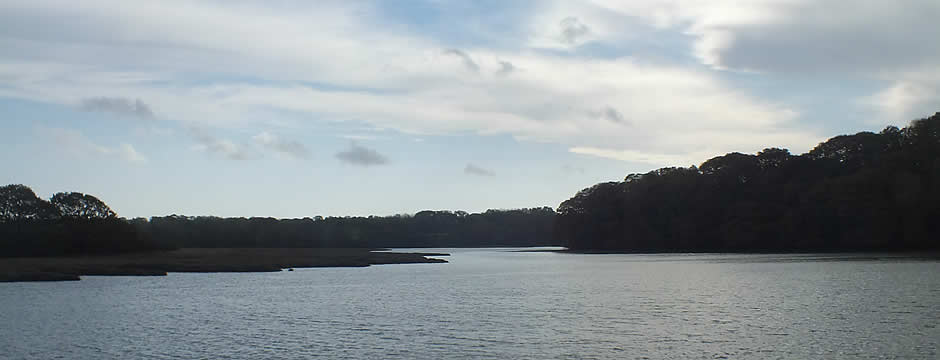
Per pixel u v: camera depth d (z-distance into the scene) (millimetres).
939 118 151875
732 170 189875
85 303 61031
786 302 55844
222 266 113062
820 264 106750
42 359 37000
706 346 38531
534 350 38219
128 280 88500
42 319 51031
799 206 169500
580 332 43656
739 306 54406
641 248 198125
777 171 182500
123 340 42219
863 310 50000
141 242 154250
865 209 153750
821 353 36062
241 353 38188
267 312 54688
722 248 183125
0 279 85312
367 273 104250
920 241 150000
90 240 140500
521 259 160875
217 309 56656
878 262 108688
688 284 75938
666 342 39875
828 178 169625
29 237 137500
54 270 99562
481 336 42688
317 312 54531
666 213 195500
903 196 144625
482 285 79750
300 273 104375
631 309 54375
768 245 173000
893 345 37531
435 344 40250
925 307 50875
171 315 53094
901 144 162875
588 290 71312
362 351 38438
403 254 176500
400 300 63031
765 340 39750
